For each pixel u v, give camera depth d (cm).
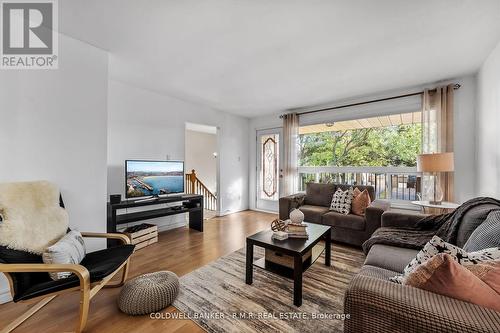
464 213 171
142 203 305
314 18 182
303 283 205
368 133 422
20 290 137
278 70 283
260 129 549
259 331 147
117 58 254
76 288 143
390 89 350
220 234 359
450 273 84
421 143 332
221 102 428
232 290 195
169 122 391
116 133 323
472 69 279
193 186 592
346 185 356
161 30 201
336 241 318
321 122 442
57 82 206
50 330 147
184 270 233
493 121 233
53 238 167
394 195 382
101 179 237
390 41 216
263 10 173
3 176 178
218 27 196
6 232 142
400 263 154
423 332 78
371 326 89
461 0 160
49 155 201
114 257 178
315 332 146
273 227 221
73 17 184
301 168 490
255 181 559
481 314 74
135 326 151
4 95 180
